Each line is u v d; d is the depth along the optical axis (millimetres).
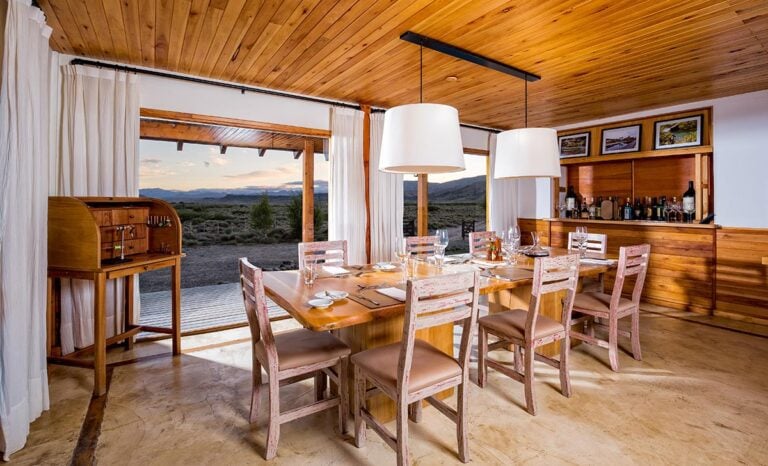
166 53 2814
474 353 3002
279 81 3436
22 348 1812
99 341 2279
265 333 1703
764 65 3014
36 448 1787
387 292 1976
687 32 2434
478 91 3715
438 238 2725
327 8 2154
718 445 1806
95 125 2883
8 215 1743
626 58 2855
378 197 4297
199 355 2930
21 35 1804
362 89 3676
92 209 2578
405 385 1547
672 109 4227
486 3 2082
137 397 2273
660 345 3096
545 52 2754
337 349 1905
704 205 3965
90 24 2363
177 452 1773
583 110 4434
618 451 1767
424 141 2137
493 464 1684
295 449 1804
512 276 2385
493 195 5496
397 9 2162
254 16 2254
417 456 1742
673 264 4141
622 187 4828
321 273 2488
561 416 2068
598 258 3076
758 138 3646
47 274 2328
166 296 5145
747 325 3568
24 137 1837
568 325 2277
